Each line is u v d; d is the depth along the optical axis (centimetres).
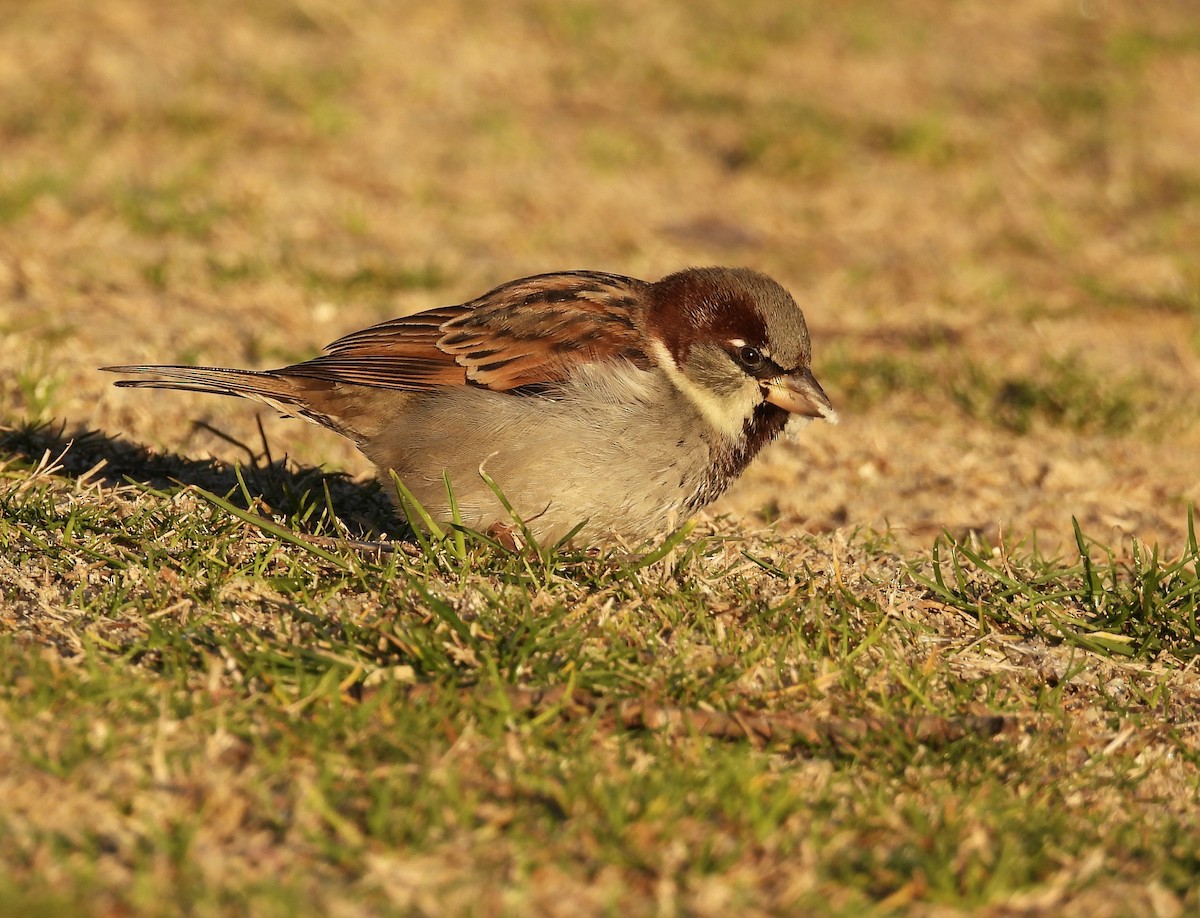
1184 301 1923
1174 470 1457
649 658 862
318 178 2112
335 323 1652
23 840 653
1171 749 869
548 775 740
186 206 1922
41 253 1695
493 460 986
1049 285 2000
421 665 831
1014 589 1009
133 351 1437
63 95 2236
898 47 2912
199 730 746
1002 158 2461
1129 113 2684
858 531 1214
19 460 1100
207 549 951
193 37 2542
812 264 2039
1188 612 1002
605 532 1012
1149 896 695
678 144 2417
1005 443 1501
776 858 698
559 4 2894
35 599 873
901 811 746
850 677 875
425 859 669
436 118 2391
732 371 1021
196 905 618
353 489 1184
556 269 1914
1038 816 759
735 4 3041
